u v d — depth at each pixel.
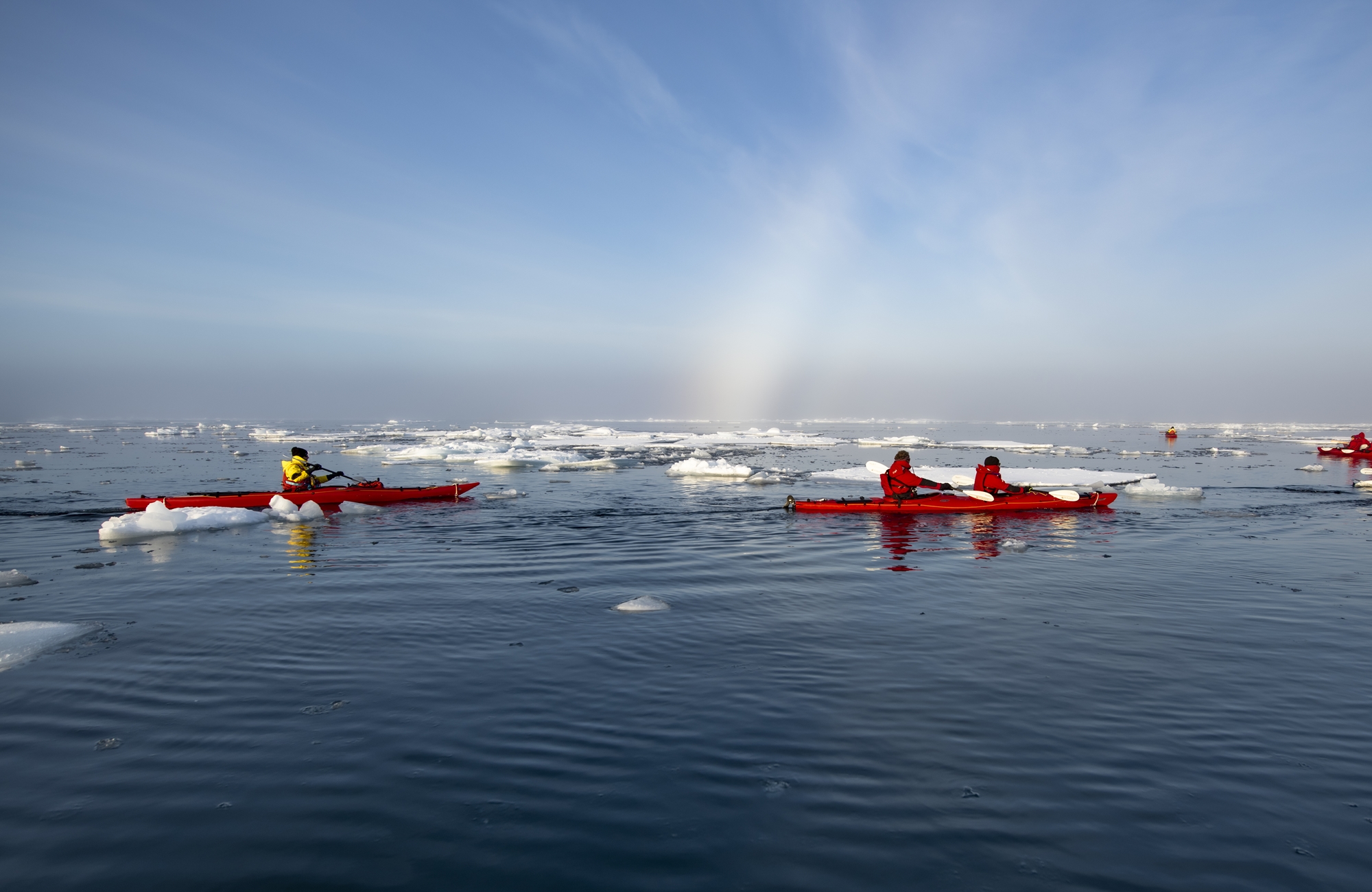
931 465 29.41
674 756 4.04
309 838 3.29
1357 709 4.69
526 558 9.99
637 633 6.41
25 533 12.04
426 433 71.38
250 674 5.33
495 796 3.63
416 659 5.67
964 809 3.50
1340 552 10.40
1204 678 5.25
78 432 71.62
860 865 3.08
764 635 6.32
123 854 3.18
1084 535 12.03
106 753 4.11
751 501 17.05
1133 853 3.16
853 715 4.59
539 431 78.75
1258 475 24.78
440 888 2.95
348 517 14.25
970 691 5.00
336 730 4.38
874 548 10.77
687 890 2.93
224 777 3.83
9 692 4.99
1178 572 9.08
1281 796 3.62
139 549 10.62
